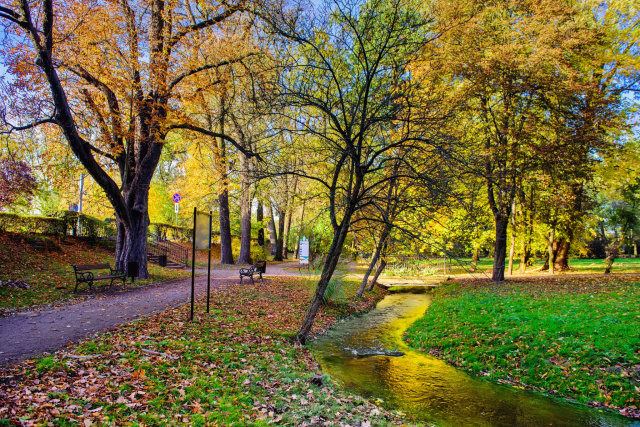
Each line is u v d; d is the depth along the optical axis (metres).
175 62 14.23
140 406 4.41
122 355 6.03
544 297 12.71
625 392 6.06
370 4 9.01
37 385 4.66
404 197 9.38
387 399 6.26
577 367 6.96
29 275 12.61
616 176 19.34
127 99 12.92
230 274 21.55
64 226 20.08
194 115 17.42
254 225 34.91
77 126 13.83
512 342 8.48
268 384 5.88
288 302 13.80
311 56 9.41
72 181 16.81
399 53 9.58
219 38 14.38
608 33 17.67
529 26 16.23
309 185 20.66
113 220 25.33
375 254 16.70
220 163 19.14
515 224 22.81
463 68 16.03
